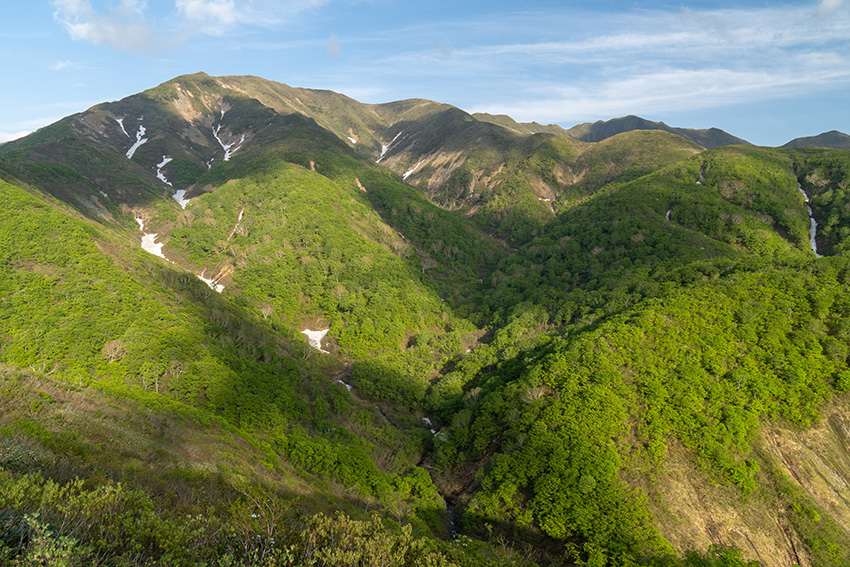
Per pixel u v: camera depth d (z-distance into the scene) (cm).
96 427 2816
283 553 1108
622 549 3675
